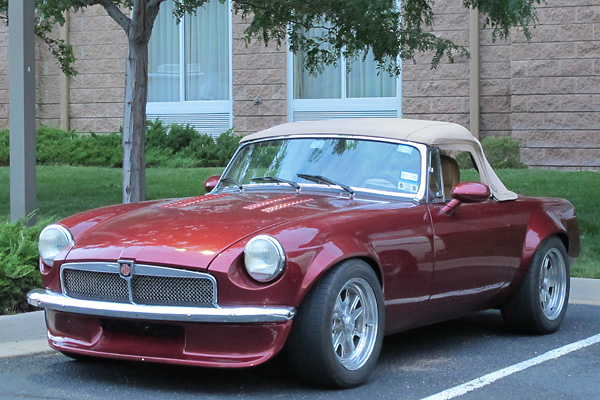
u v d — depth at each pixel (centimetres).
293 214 495
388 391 478
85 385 491
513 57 1650
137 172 897
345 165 575
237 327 444
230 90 1958
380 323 495
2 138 1798
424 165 560
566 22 1608
